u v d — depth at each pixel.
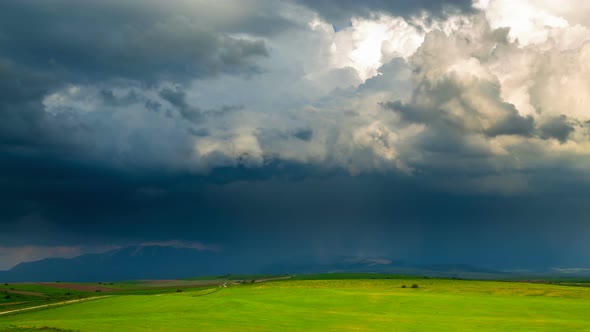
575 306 126.25
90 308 132.12
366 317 103.00
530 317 105.00
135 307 128.62
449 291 178.25
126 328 82.00
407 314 110.25
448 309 121.38
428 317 103.69
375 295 152.00
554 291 173.88
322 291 167.25
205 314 109.25
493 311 117.06
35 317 116.56
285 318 100.94
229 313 111.25
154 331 78.81
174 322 92.38
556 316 107.38
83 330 77.94
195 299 141.00
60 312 126.75
